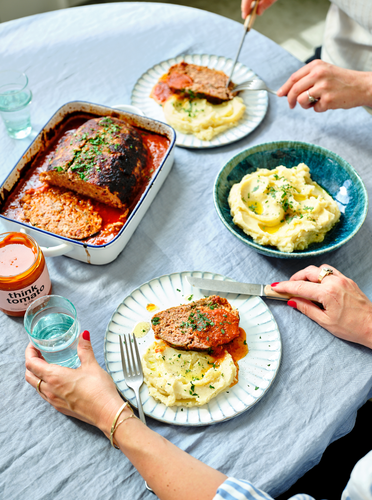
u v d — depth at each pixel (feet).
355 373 2.42
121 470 2.15
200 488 1.96
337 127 3.44
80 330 2.54
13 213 2.88
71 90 3.64
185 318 2.44
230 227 2.72
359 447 3.36
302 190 2.93
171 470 1.99
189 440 2.20
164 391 2.25
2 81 3.37
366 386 2.40
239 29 4.03
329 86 3.23
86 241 2.78
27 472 2.14
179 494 1.96
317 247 2.84
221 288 2.61
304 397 2.34
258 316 2.54
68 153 2.94
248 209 2.82
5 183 2.89
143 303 2.58
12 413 2.29
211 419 2.20
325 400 2.33
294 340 2.52
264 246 2.80
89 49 3.87
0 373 2.40
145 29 3.99
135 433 2.07
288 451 2.19
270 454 2.18
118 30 3.98
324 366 2.44
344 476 3.22
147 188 2.90
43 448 2.20
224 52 3.88
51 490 2.10
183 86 3.48
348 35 4.10
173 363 2.35
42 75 3.71
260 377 2.34
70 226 2.82
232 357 2.40
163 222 3.00
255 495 1.88
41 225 2.82
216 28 4.03
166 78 3.63
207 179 3.21
